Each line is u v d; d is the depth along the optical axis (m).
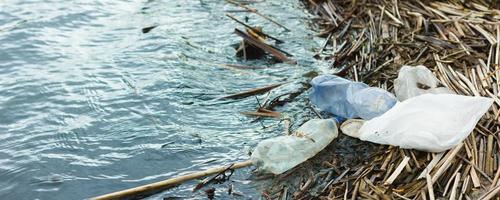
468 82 3.37
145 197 3.07
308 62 3.80
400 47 3.71
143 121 3.42
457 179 3.00
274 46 3.94
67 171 3.19
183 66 3.76
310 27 4.10
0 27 4.05
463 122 3.14
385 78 3.53
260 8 4.31
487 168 3.04
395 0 3.98
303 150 3.20
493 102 3.26
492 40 3.59
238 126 3.38
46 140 3.33
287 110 3.46
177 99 3.54
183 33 4.05
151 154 3.26
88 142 3.32
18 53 3.86
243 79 3.68
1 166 3.20
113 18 4.19
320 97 3.44
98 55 3.86
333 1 4.24
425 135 3.09
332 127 3.27
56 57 3.83
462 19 3.79
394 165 3.10
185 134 3.34
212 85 3.63
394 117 3.18
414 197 2.97
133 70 3.73
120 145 3.30
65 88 3.61
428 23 3.82
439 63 3.51
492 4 3.89
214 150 3.27
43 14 4.18
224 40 4.00
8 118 3.44
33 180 3.15
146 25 4.12
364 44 3.81
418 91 3.36
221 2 4.36
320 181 3.10
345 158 3.19
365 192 3.01
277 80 3.67
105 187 3.13
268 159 3.17
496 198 2.91
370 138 3.21
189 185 3.11
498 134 3.14
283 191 3.07
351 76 3.61
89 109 3.49
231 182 3.12
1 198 3.09
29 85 3.62
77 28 4.09
